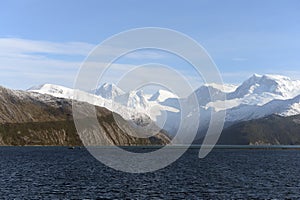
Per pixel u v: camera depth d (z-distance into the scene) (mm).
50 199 65188
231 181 95500
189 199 66938
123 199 66188
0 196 67500
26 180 91750
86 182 89250
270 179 101312
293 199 68250
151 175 108000
